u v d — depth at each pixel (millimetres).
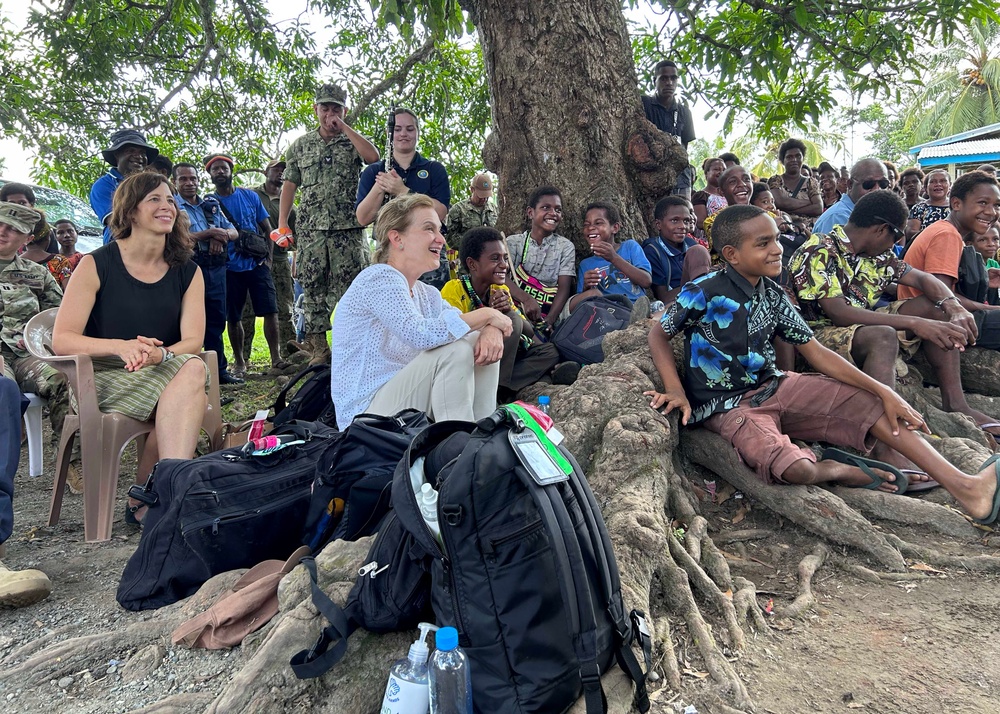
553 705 1796
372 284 3082
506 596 1811
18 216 4340
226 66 10227
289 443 2770
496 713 1800
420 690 1803
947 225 4402
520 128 5652
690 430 3549
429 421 3002
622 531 2525
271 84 11484
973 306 4363
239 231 6723
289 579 2293
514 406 2072
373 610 2051
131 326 3570
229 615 2268
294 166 5957
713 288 3307
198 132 11352
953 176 16984
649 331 3906
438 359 3000
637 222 5605
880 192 3850
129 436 3369
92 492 3279
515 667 1804
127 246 3566
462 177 11484
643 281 4918
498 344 3213
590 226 4863
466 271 4406
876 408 3117
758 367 3334
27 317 4344
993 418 4004
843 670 2174
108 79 9047
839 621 2465
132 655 2295
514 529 1811
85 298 3461
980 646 2268
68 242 7348
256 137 12188
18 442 2969
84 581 2902
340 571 2244
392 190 5102
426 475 1997
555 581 1809
